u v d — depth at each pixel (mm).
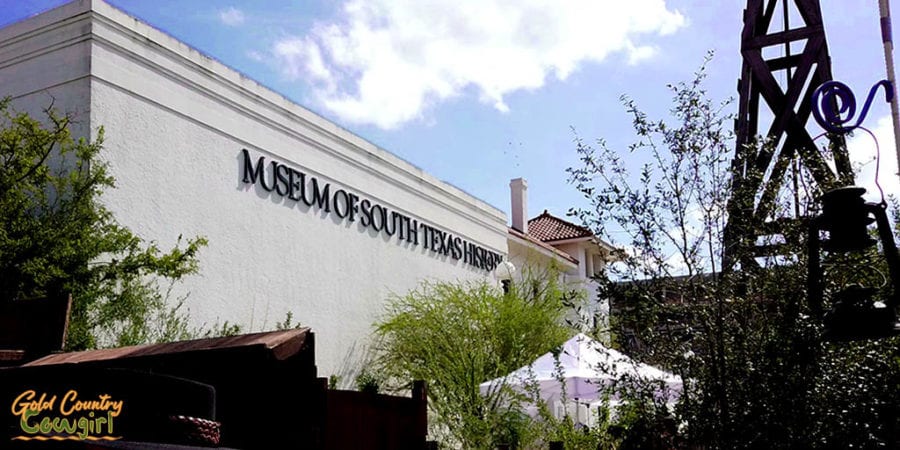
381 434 7438
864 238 5238
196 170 13273
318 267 15703
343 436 7066
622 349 6586
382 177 18000
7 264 9508
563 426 10344
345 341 16141
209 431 2770
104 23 12094
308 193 15742
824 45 9664
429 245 19438
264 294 14297
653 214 6453
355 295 16609
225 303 13453
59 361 4918
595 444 9328
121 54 12273
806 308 5859
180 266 11797
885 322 5180
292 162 15406
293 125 15531
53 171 11695
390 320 17250
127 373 2721
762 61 9867
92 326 10359
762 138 6734
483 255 21812
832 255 6004
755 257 6219
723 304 6129
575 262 27359
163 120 12797
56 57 12141
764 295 6109
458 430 12727
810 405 5859
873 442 5820
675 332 6332
